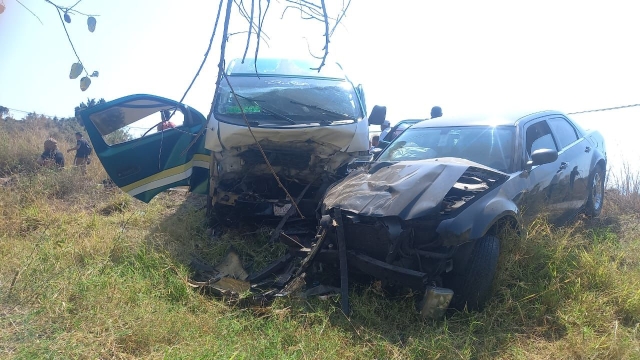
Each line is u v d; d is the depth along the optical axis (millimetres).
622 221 6703
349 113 6512
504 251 4086
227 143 5914
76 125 16453
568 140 6164
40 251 4914
